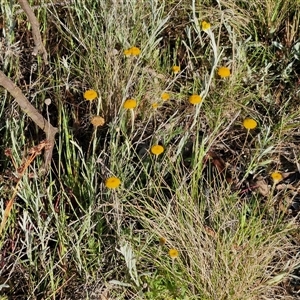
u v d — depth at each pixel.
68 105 1.58
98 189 1.41
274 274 1.33
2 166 1.44
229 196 1.39
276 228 1.37
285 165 1.51
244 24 1.73
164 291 1.30
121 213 1.33
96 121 1.35
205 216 1.40
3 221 1.28
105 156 1.41
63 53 1.68
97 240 1.36
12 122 1.45
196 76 1.59
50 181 1.37
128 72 1.55
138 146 1.51
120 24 1.61
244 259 1.30
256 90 1.61
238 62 1.62
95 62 1.60
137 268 1.33
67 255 1.33
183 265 1.30
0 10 1.70
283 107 1.56
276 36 1.73
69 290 1.31
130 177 1.42
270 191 1.42
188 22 1.69
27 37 1.67
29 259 1.30
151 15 1.65
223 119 1.51
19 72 1.58
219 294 1.29
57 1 1.73
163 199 1.36
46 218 1.37
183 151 1.50
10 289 1.31
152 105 1.49
